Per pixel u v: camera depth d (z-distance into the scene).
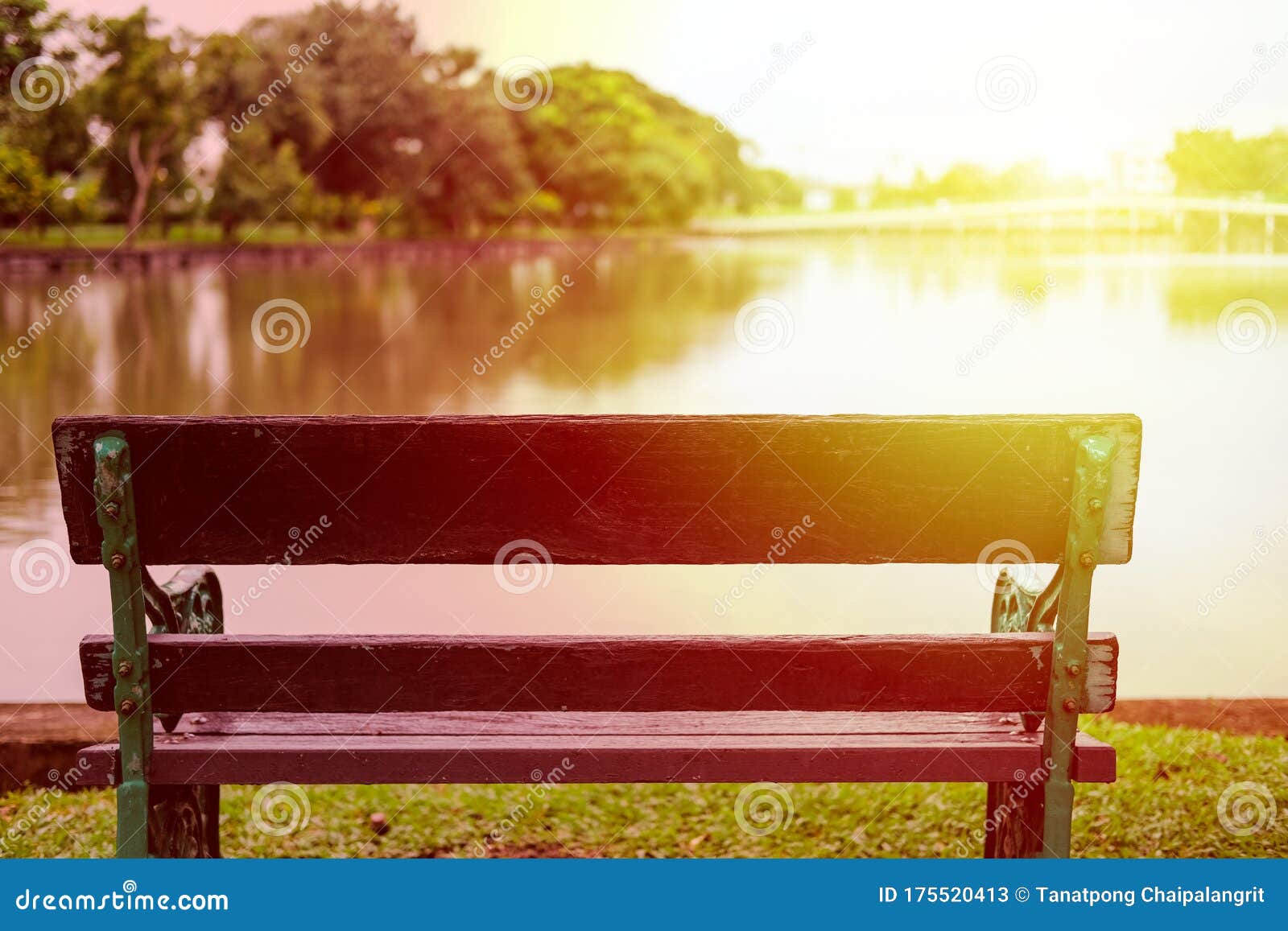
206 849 3.01
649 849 3.69
